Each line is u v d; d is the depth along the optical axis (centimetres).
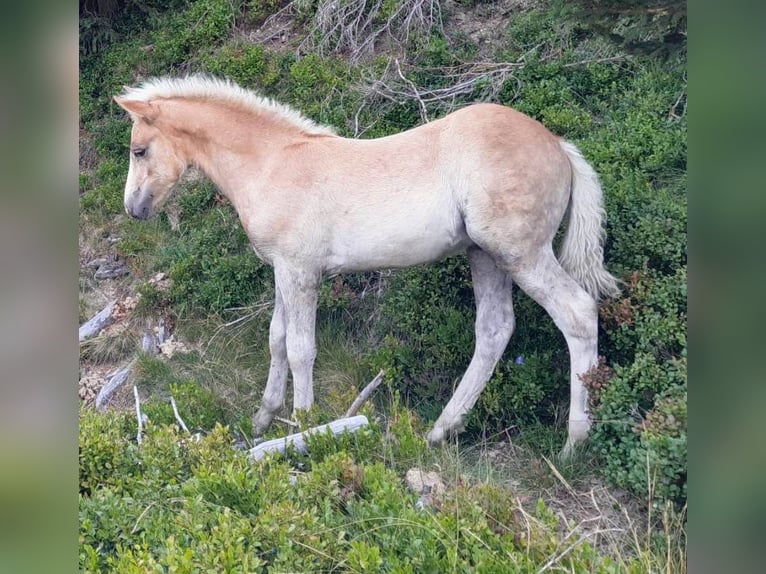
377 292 389
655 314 304
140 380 404
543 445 315
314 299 328
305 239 316
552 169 296
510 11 474
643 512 280
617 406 289
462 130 301
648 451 270
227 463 305
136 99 342
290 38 517
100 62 563
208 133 330
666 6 314
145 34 568
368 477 290
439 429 327
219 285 421
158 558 272
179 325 423
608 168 376
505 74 443
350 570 253
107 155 530
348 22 499
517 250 295
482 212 294
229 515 271
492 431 328
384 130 441
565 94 424
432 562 248
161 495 299
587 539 278
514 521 271
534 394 320
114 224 491
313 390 357
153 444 320
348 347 379
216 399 377
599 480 295
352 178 312
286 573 253
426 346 362
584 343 296
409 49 474
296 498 286
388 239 310
